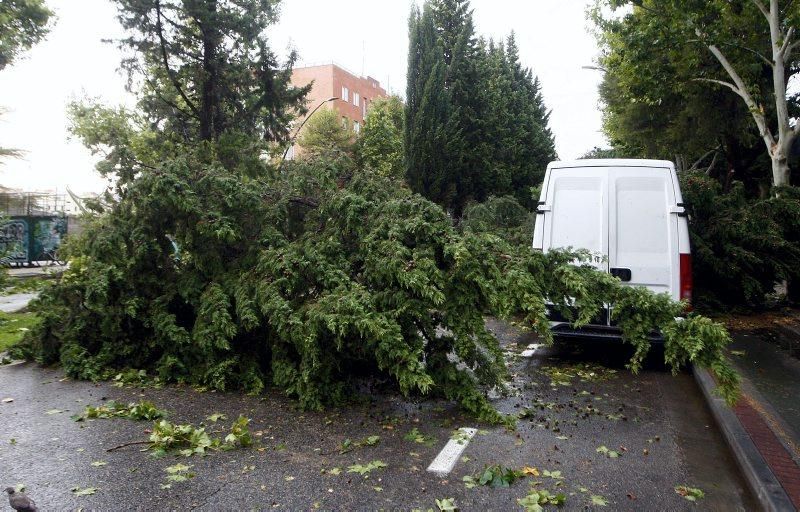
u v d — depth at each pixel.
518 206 13.98
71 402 5.43
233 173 7.41
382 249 5.38
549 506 3.53
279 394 5.79
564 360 7.76
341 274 5.54
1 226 14.00
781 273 10.08
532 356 8.02
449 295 5.27
